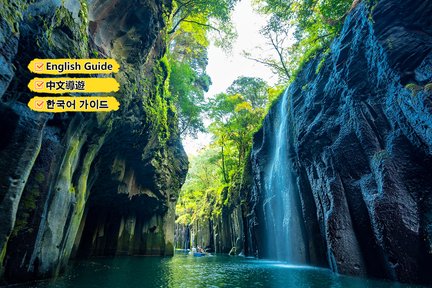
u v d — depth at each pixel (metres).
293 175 19.09
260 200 25.86
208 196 50.53
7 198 6.98
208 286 9.86
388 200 9.85
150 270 14.56
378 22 10.80
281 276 12.23
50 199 9.38
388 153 10.49
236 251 32.16
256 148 27.89
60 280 9.73
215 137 44.50
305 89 17.61
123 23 14.05
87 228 23.84
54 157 9.18
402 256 9.19
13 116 7.41
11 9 6.25
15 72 7.25
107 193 21.14
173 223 28.62
